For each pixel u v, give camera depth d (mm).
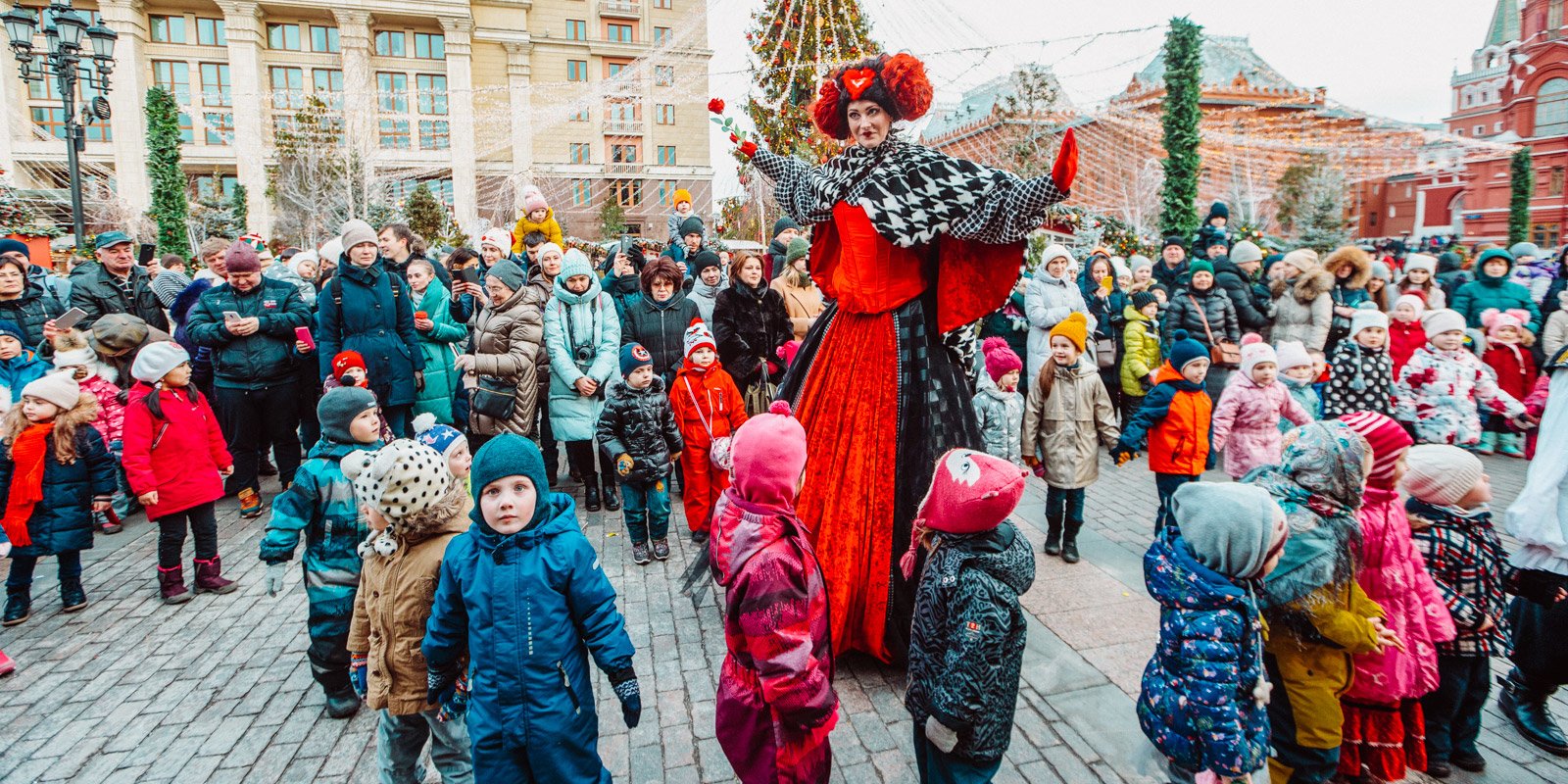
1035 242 12516
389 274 5902
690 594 3770
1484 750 3109
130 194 39281
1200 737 2254
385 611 2570
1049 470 4832
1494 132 44656
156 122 22750
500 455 2363
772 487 2293
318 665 3301
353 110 25359
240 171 34000
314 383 6453
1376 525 2756
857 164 3660
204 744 3213
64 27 10578
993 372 4910
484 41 42469
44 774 3025
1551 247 36312
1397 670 2699
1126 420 8023
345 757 3127
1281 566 2512
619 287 7148
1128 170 18266
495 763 2342
